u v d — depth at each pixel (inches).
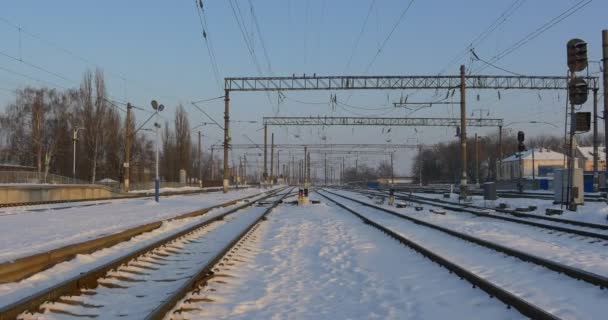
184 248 587.8
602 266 458.0
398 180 5782.5
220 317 307.7
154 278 407.2
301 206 1553.9
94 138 2743.6
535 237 686.5
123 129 3191.4
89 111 2773.1
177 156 3540.8
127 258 452.8
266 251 595.5
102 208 1211.2
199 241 657.6
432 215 1098.7
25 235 612.4
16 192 1501.0
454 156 4594.0
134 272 426.6
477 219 994.7
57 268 420.5
